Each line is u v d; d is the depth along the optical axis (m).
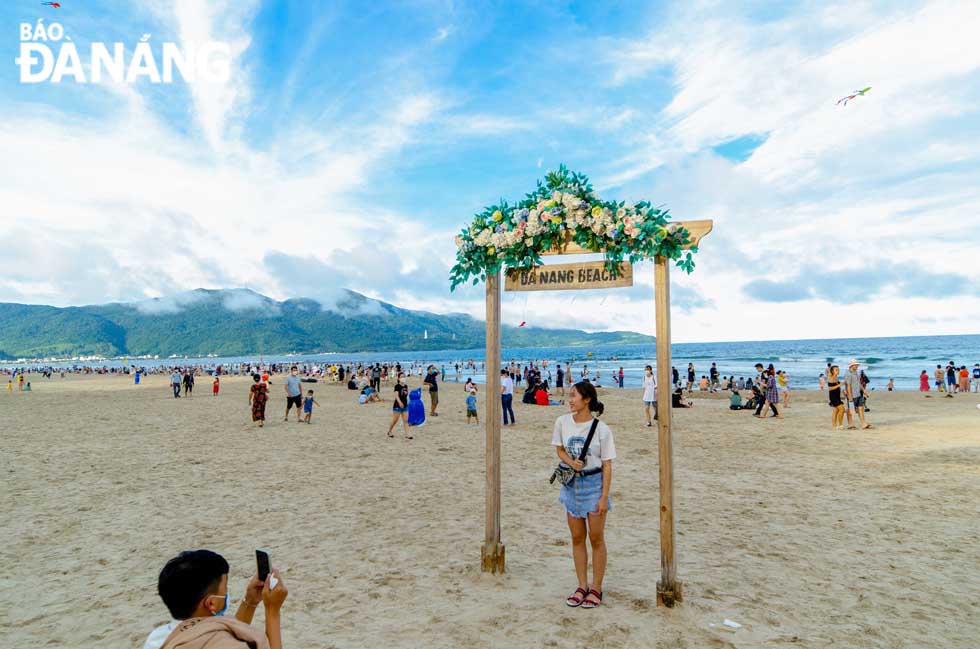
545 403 23.55
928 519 6.45
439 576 4.90
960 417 16.69
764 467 9.76
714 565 5.06
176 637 1.65
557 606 4.20
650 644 3.58
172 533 6.38
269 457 11.48
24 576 5.11
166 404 26.38
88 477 9.58
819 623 3.88
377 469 10.09
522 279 5.16
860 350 114.31
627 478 8.97
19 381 42.50
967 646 3.53
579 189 4.79
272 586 2.04
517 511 7.14
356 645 3.65
